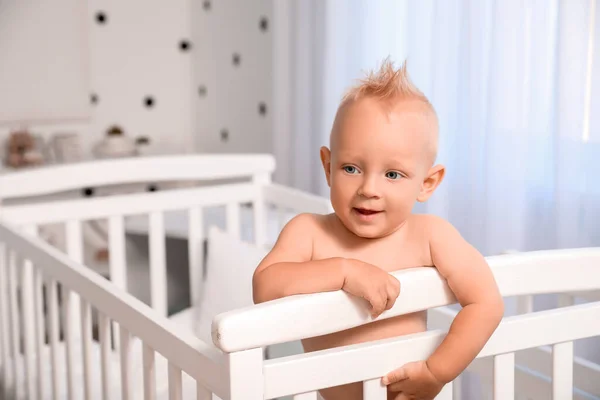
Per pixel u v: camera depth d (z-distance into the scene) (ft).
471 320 2.78
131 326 3.48
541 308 6.01
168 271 8.96
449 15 6.57
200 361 2.82
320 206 5.74
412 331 3.00
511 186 6.07
